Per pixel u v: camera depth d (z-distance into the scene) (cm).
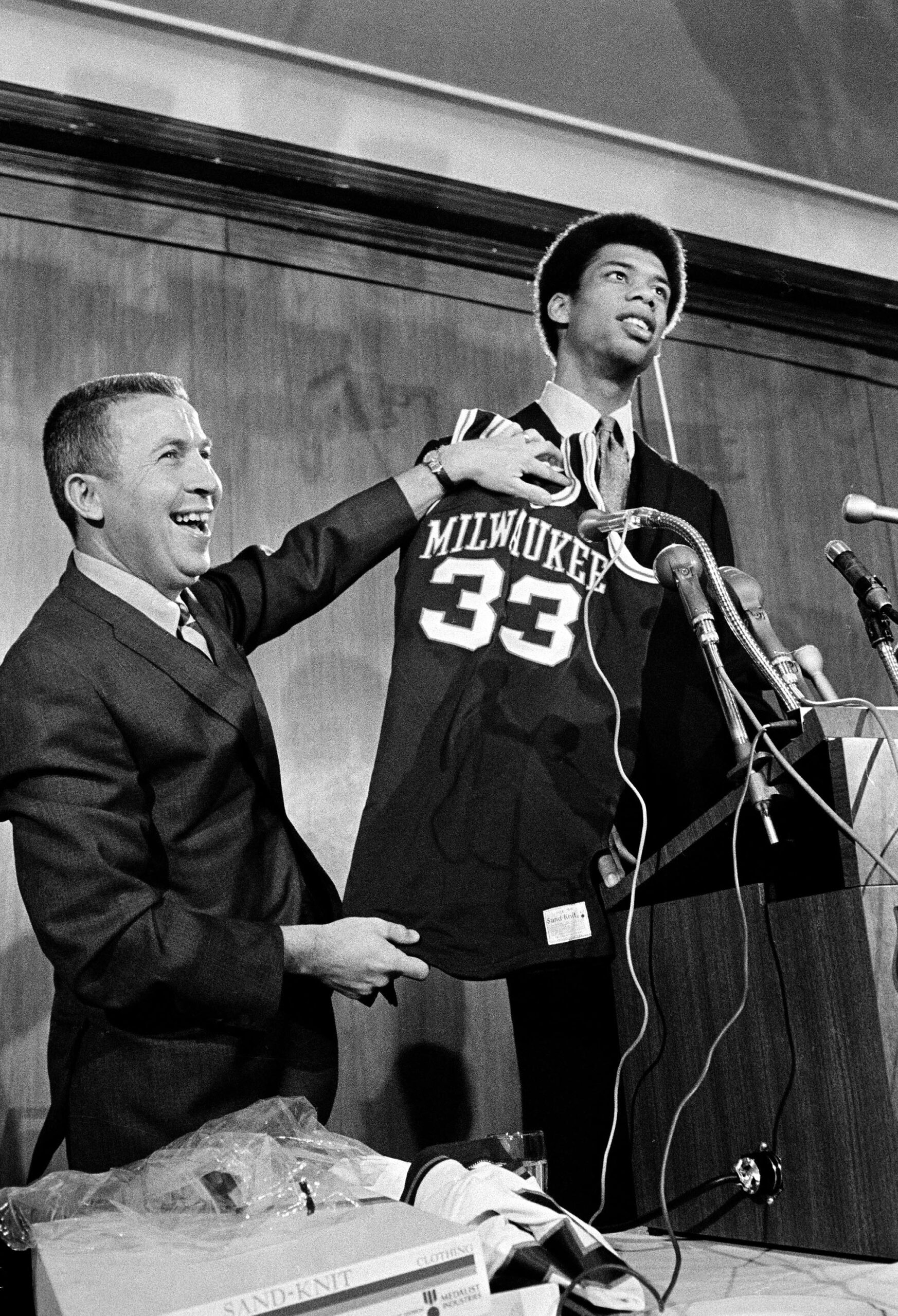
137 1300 91
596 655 219
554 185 287
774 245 307
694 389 283
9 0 248
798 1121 132
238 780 173
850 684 277
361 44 266
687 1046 152
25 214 239
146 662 170
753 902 142
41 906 155
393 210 266
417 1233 100
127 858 158
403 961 167
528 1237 109
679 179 300
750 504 280
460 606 216
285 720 233
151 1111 159
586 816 209
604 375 240
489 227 272
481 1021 229
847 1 266
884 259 319
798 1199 132
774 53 277
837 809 128
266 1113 141
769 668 146
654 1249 142
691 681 220
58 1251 108
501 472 219
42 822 156
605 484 234
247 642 195
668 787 215
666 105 288
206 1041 163
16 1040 207
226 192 255
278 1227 109
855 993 125
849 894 126
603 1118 203
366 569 208
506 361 268
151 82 256
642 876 160
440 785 207
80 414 186
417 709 210
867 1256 123
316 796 231
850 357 303
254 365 248
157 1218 117
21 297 235
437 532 220
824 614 279
